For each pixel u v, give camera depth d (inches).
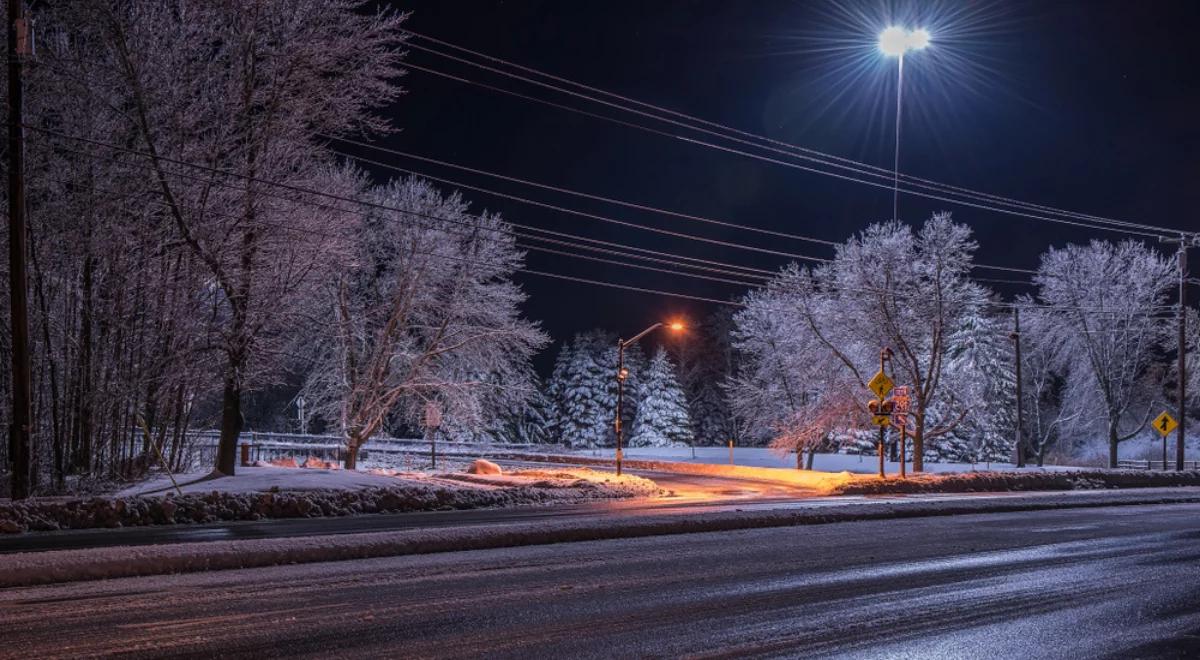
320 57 998.4
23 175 759.1
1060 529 718.5
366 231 1485.0
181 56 987.9
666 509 909.2
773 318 2015.3
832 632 345.7
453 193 1550.2
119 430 1042.7
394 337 1513.3
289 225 1036.5
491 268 1541.6
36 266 954.1
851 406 1801.2
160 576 444.1
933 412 1876.2
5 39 866.8
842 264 1781.5
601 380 3366.1
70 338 990.4
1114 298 2263.8
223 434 1053.2
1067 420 2481.5
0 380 978.1
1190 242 1772.9
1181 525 757.9
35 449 944.9
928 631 351.6
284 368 1149.7
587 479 1339.8
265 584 422.6
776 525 725.3
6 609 363.3
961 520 793.6
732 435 3496.6
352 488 991.6
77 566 433.7
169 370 1029.8
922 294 1708.9
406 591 409.7
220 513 767.1
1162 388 2687.0
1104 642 339.9
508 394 1612.9
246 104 1000.9
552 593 410.6
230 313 1057.5
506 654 306.0
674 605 388.5
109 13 916.0
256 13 979.9
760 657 308.2
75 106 954.7
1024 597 423.2
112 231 966.4
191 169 978.7
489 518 797.9
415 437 2642.7
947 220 1737.2
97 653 298.8
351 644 315.0
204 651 303.3
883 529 703.7
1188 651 328.2
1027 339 2568.9
